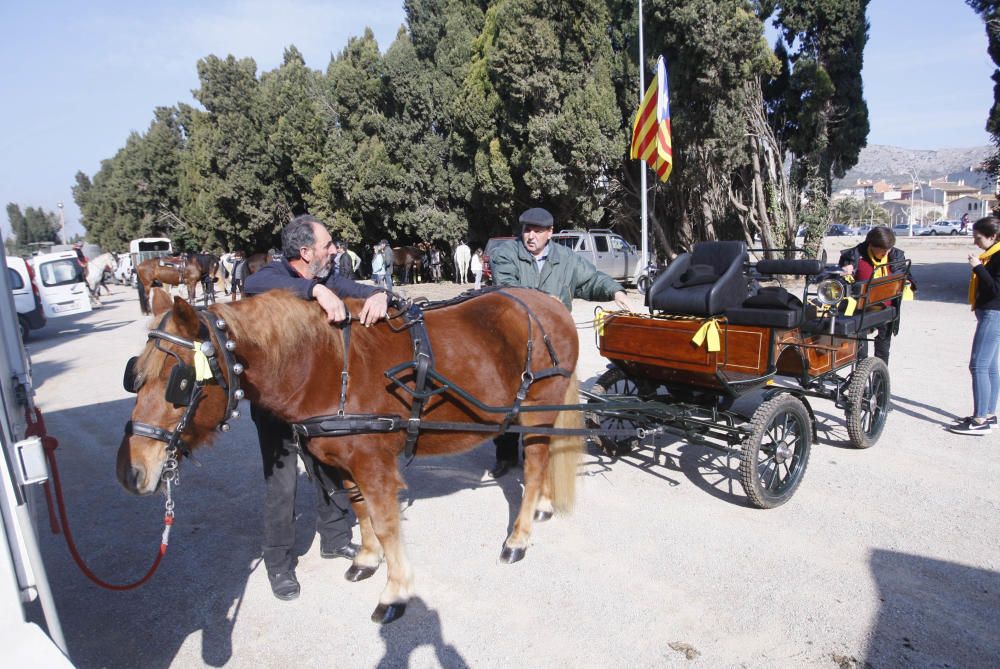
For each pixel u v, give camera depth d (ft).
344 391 9.50
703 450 17.79
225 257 91.56
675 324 13.75
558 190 60.18
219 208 110.73
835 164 59.67
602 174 61.52
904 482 14.89
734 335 14.46
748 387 13.71
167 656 9.84
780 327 13.51
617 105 61.21
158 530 14.30
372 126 81.76
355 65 84.79
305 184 100.68
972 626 9.70
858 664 8.98
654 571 11.56
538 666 9.23
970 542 12.14
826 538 12.48
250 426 22.16
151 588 11.82
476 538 13.11
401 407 10.11
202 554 13.09
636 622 10.12
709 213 59.62
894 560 11.59
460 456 18.22
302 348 9.30
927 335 32.09
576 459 12.95
